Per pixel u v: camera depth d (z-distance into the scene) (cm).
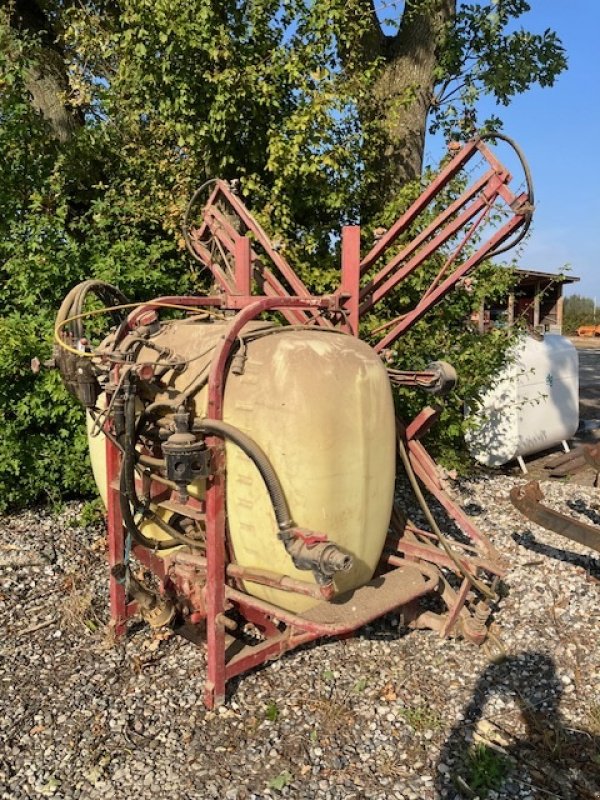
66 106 756
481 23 694
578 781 249
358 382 254
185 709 285
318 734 270
